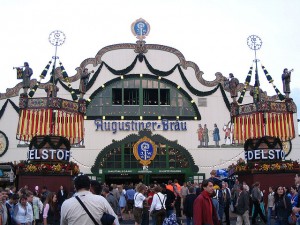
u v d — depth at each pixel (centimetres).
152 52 3953
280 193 1362
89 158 3719
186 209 1645
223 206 1858
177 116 3853
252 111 2761
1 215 1106
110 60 3909
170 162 3741
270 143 2670
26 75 2639
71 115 2720
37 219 1620
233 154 3816
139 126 3809
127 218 2497
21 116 2575
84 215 623
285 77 2808
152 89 3909
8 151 3706
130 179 4084
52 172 2439
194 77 3947
